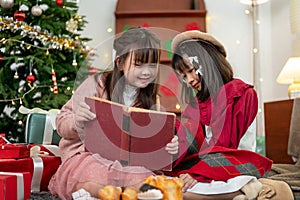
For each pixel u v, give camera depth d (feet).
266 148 7.91
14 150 4.92
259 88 10.54
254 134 4.82
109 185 3.40
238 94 4.42
